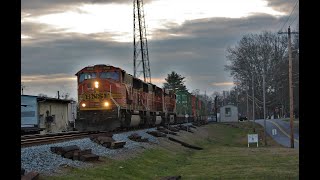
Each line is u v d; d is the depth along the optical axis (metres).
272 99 125.94
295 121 94.44
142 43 75.69
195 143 45.72
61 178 13.77
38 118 44.81
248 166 24.73
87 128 30.69
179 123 67.94
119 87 31.14
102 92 30.66
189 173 22.06
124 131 33.12
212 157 31.69
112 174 16.83
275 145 49.31
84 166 16.61
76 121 30.94
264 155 32.16
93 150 20.56
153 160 24.50
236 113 125.56
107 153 21.06
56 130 49.91
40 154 16.22
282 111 124.19
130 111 34.06
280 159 28.38
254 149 40.00
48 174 13.88
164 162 25.23
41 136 25.27
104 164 18.27
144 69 75.06
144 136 33.81
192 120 80.56
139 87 38.75
